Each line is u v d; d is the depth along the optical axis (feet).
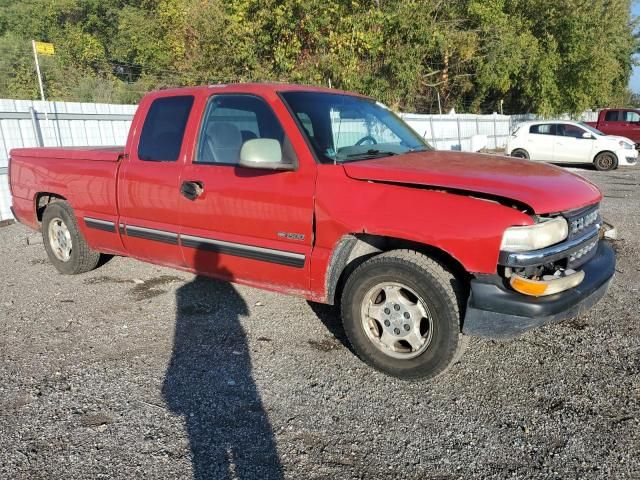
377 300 11.98
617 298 16.29
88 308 16.10
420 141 15.61
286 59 57.57
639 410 10.39
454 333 10.82
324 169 12.03
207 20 67.46
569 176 12.30
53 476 8.69
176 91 15.28
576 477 8.59
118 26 115.44
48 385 11.57
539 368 12.17
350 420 10.26
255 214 12.96
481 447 9.40
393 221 10.94
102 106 36.60
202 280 18.57
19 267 20.63
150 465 8.96
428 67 82.33
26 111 31.19
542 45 92.43
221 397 11.08
